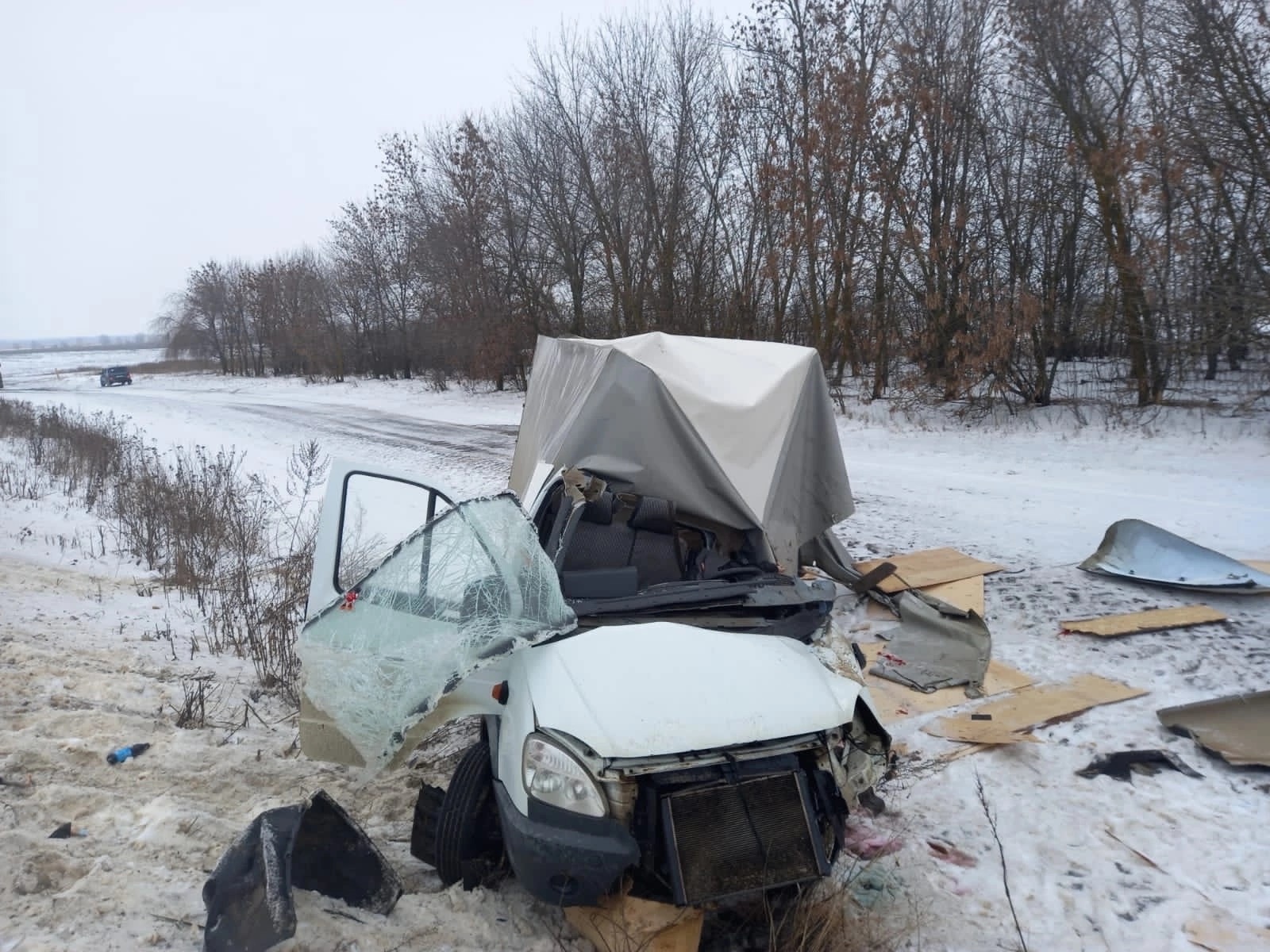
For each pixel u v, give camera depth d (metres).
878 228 19.50
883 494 11.36
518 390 30.52
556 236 27.45
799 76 20.53
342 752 3.62
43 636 6.68
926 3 19.02
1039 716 5.00
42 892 3.19
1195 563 7.05
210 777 4.43
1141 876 3.60
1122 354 18.05
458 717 3.47
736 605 3.80
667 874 2.91
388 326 42.03
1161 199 15.77
